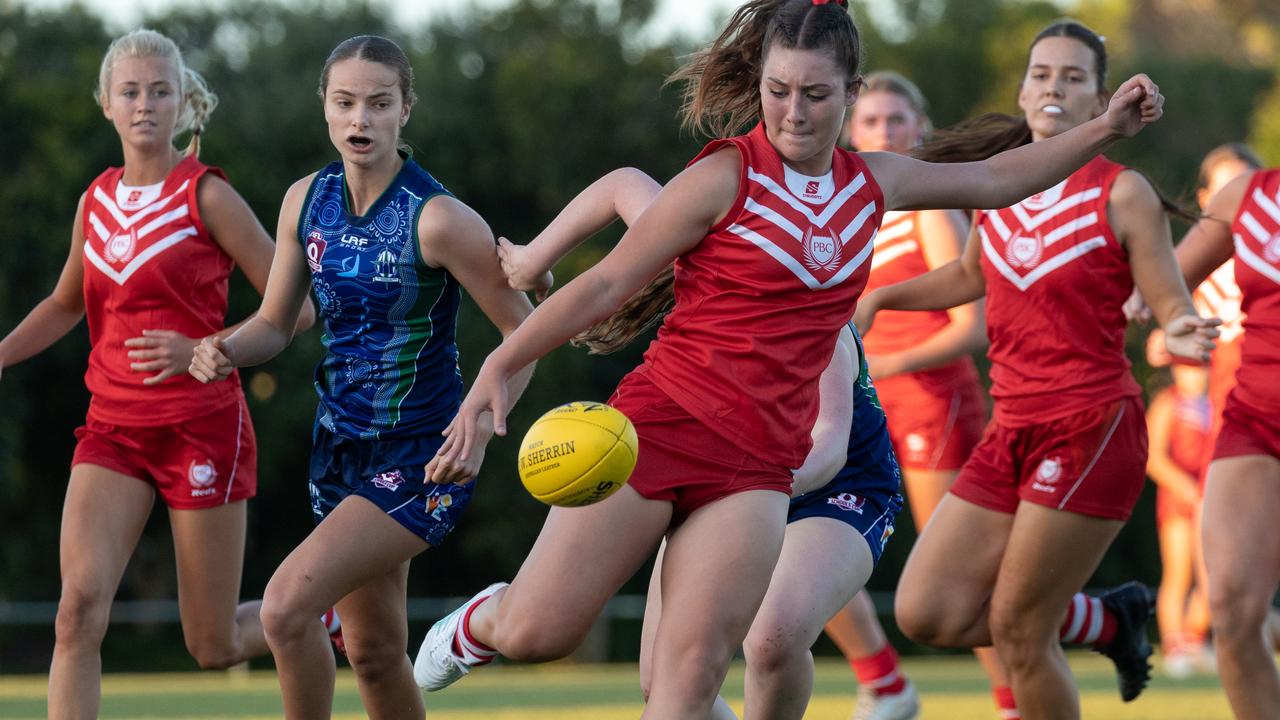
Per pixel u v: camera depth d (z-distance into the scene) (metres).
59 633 21.00
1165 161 109.25
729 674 47.66
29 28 96.12
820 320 16.05
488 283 19.42
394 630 19.92
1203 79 112.38
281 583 18.59
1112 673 46.44
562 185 94.94
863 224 16.06
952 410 28.70
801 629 18.20
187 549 22.77
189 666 88.44
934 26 109.50
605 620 77.00
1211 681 43.19
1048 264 21.56
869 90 29.12
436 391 19.56
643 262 15.62
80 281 23.94
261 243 23.02
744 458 15.90
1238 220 22.19
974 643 22.95
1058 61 22.45
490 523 87.00
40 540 90.19
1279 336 21.22
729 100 17.59
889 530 20.11
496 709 35.25
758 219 15.66
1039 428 21.67
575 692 41.22
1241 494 20.88
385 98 18.95
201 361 19.34
